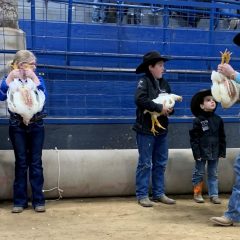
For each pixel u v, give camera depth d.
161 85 7.77
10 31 8.88
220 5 10.52
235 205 6.46
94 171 8.10
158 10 11.22
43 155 8.05
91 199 8.19
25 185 7.37
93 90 9.56
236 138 9.62
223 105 6.81
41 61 9.84
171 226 6.55
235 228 6.44
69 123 8.78
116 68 10.05
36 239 5.92
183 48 11.12
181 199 8.30
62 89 9.39
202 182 8.25
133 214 7.22
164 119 7.79
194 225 6.61
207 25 12.27
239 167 6.41
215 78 6.85
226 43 11.52
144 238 5.95
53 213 7.23
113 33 10.97
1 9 8.91
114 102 9.66
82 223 6.70
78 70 9.66
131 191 8.33
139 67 7.66
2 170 7.77
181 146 9.30
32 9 10.06
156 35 11.16
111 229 6.39
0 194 7.80
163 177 8.02
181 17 11.86
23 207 7.38
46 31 10.70
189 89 10.13
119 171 8.21
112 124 8.99
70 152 8.19
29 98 7.01
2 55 8.57
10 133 7.27
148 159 7.72
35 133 7.27
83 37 10.73
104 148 8.95
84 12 11.50
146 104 7.40
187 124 9.33
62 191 8.03
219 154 8.02
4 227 6.48
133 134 9.09
